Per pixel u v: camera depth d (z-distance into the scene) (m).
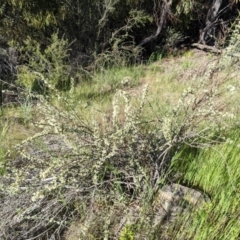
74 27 7.45
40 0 7.01
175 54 7.31
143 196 2.35
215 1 7.27
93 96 4.86
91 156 2.46
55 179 2.39
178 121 2.75
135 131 2.53
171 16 7.53
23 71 6.46
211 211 2.29
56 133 2.60
